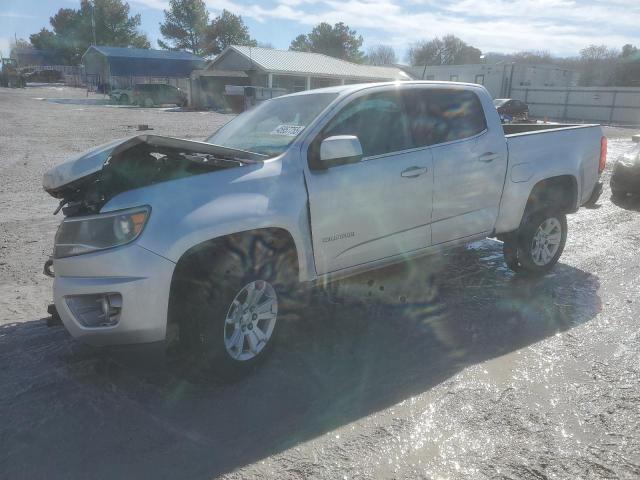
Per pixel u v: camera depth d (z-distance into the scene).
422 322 4.73
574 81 53.78
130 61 57.19
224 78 43.66
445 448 3.03
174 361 3.90
